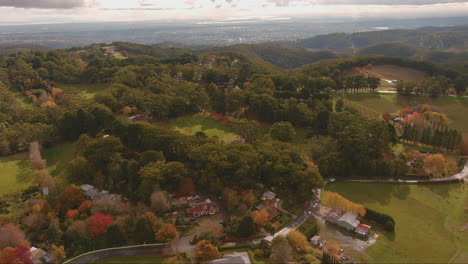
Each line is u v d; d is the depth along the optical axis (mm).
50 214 108438
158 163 128500
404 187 136750
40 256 93812
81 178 137500
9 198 124000
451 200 128000
